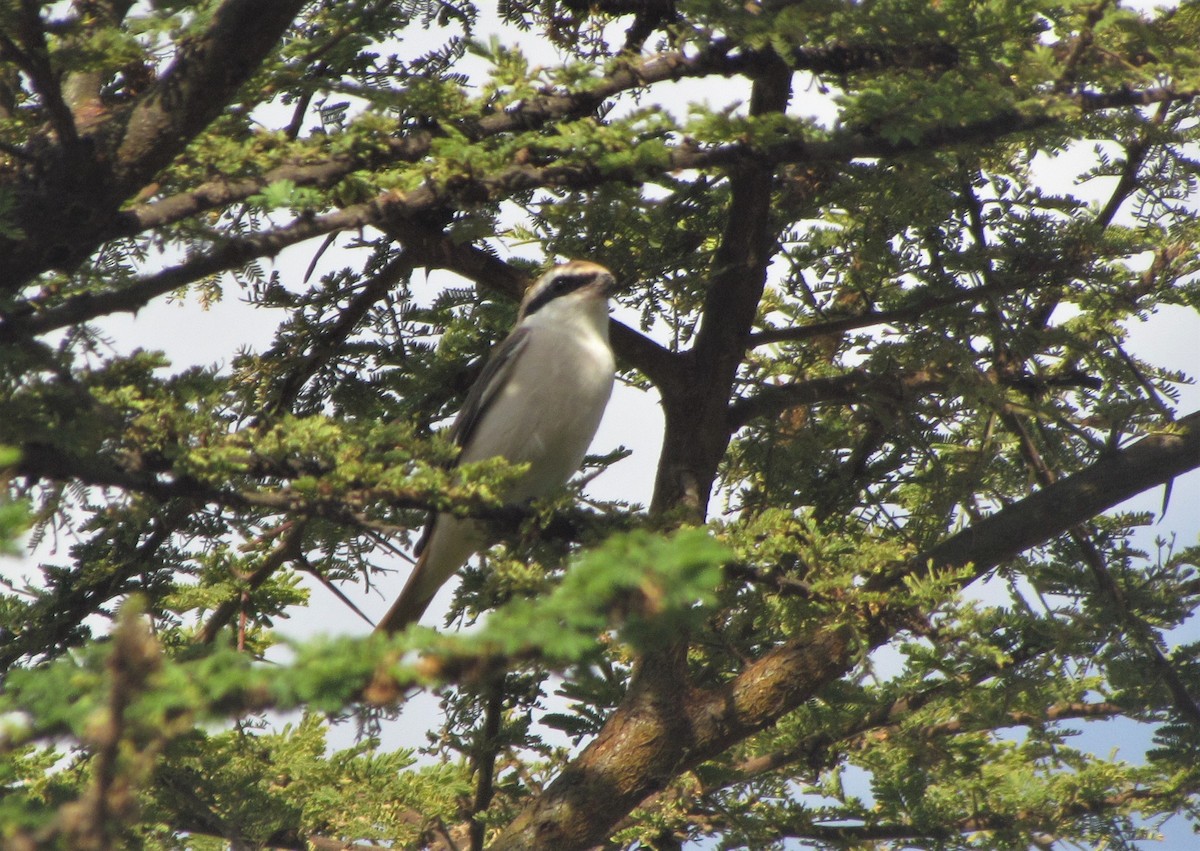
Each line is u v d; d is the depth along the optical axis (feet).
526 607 13.96
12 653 30.60
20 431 19.58
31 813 13.93
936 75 27.40
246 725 34.86
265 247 22.98
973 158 34.19
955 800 41.70
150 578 32.27
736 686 35.29
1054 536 36.70
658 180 27.78
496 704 35.60
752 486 43.52
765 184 36.42
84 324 22.81
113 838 12.64
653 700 35.32
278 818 31.32
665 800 39.37
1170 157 35.19
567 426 37.29
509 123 27.94
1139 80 27.04
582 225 36.76
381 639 14.01
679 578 13.46
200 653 20.54
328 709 13.26
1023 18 25.90
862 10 25.90
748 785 41.73
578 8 36.94
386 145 25.53
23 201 20.97
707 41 27.48
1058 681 36.29
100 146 21.13
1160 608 36.88
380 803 34.91
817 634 35.40
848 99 25.48
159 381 23.30
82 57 20.79
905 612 29.45
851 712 39.09
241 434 22.40
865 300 38.60
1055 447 38.70
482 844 36.68
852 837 39.99
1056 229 35.53
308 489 21.81
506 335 39.73
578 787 34.30
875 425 42.91
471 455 37.63
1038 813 39.75
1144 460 36.68
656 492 38.24
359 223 24.06
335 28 25.82
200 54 21.40
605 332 38.37
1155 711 37.42
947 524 38.78
